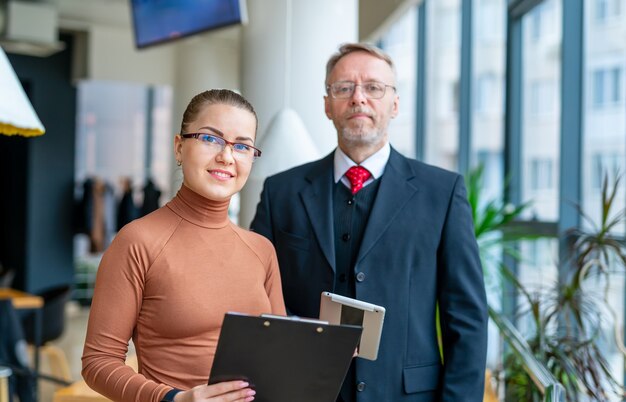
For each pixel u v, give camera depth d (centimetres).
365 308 184
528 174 484
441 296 211
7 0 778
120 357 155
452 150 602
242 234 174
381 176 220
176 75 953
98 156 1080
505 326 284
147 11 542
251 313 167
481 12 550
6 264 1031
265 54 418
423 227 212
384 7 516
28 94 990
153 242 159
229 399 144
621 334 358
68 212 996
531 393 348
